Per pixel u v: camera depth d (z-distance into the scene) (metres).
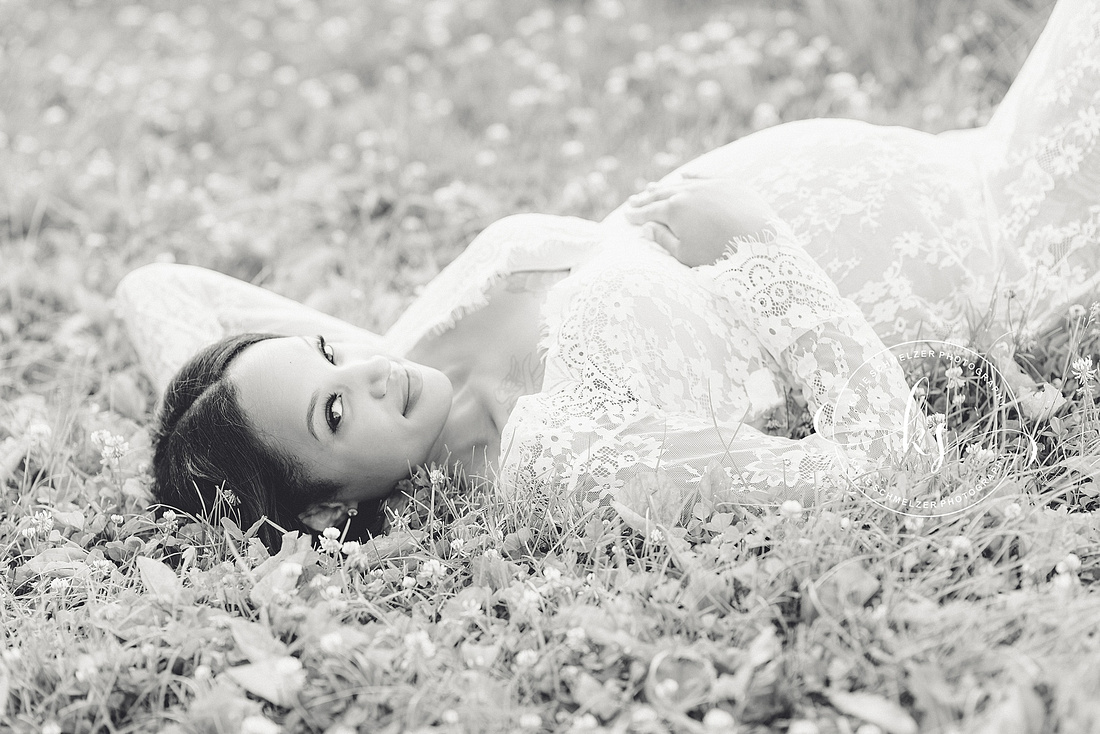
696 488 1.93
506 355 2.26
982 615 1.57
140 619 1.83
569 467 1.96
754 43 4.05
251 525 2.11
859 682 1.52
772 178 2.29
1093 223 2.12
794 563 1.70
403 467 2.15
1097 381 2.10
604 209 3.24
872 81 3.75
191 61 4.62
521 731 1.51
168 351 2.65
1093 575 1.73
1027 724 1.39
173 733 1.61
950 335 2.21
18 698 1.74
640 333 2.00
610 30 4.40
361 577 1.96
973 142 2.42
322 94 4.20
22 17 4.94
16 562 2.19
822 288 2.04
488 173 3.61
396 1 4.84
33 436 2.48
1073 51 2.12
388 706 1.62
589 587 1.77
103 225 3.62
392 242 3.36
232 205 3.65
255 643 1.70
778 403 2.12
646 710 1.48
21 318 3.21
